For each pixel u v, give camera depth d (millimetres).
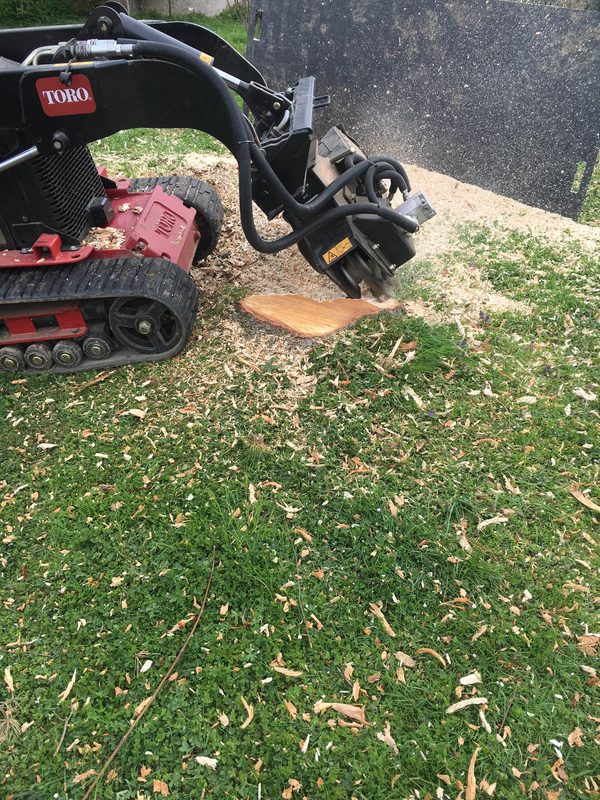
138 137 4266
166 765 1285
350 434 1966
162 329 2248
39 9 7512
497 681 1411
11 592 1594
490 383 2162
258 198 2082
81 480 1859
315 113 3908
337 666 1438
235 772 1273
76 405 2119
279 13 3777
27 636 1505
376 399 2064
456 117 3553
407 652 1463
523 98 3338
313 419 2006
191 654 1455
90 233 2271
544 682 1411
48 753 1312
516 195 3566
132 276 2107
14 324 2180
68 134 1881
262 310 2342
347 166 2234
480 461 1902
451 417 2029
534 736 1323
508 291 2672
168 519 1742
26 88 1789
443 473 1860
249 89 2021
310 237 2174
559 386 2174
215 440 1954
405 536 1678
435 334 2291
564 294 2619
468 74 3418
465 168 3656
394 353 2193
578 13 3047
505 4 3182
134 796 1245
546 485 1837
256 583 1583
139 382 2195
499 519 1734
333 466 1872
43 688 1410
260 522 1725
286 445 1932
